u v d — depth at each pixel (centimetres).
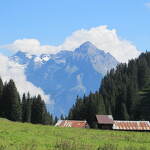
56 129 6500
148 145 4394
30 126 6606
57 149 3058
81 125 11981
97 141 4575
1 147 2941
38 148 3269
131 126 11800
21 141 3884
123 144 4325
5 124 6612
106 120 12375
